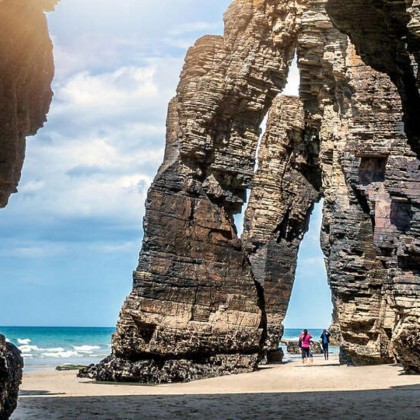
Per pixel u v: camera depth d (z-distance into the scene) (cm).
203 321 4594
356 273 4350
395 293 3462
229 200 4766
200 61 4678
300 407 2408
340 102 4288
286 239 5691
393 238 3581
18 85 1716
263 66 4719
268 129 5697
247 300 4781
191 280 4584
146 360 4434
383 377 3588
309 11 4334
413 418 2066
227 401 2716
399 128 3666
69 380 4444
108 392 3453
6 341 1753
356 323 4362
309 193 5719
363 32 2380
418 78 2231
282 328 5562
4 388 1639
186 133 4628
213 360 4578
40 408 2525
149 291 4478
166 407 2531
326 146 4481
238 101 4706
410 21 2102
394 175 3538
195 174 4672
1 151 1656
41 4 1677
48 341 14038
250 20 4700
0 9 1557
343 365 4716
